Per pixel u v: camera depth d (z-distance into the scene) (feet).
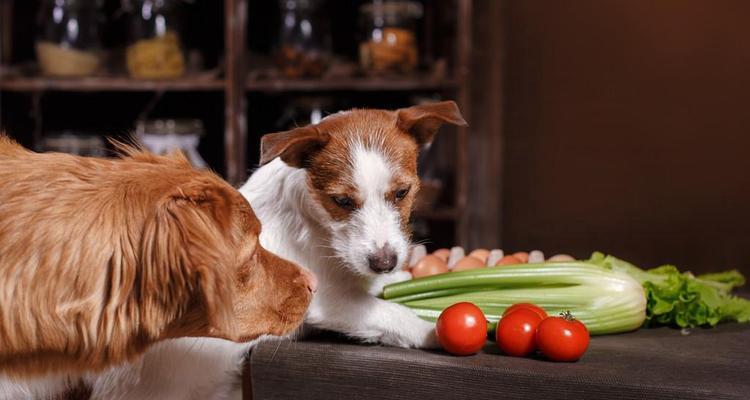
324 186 5.87
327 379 5.67
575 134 15.38
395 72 12.56
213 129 14.62
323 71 12.69
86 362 4.60
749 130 15.14
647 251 15.44
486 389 5.37
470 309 5.64
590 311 6.34
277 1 14.06
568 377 5.21
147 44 12.55
